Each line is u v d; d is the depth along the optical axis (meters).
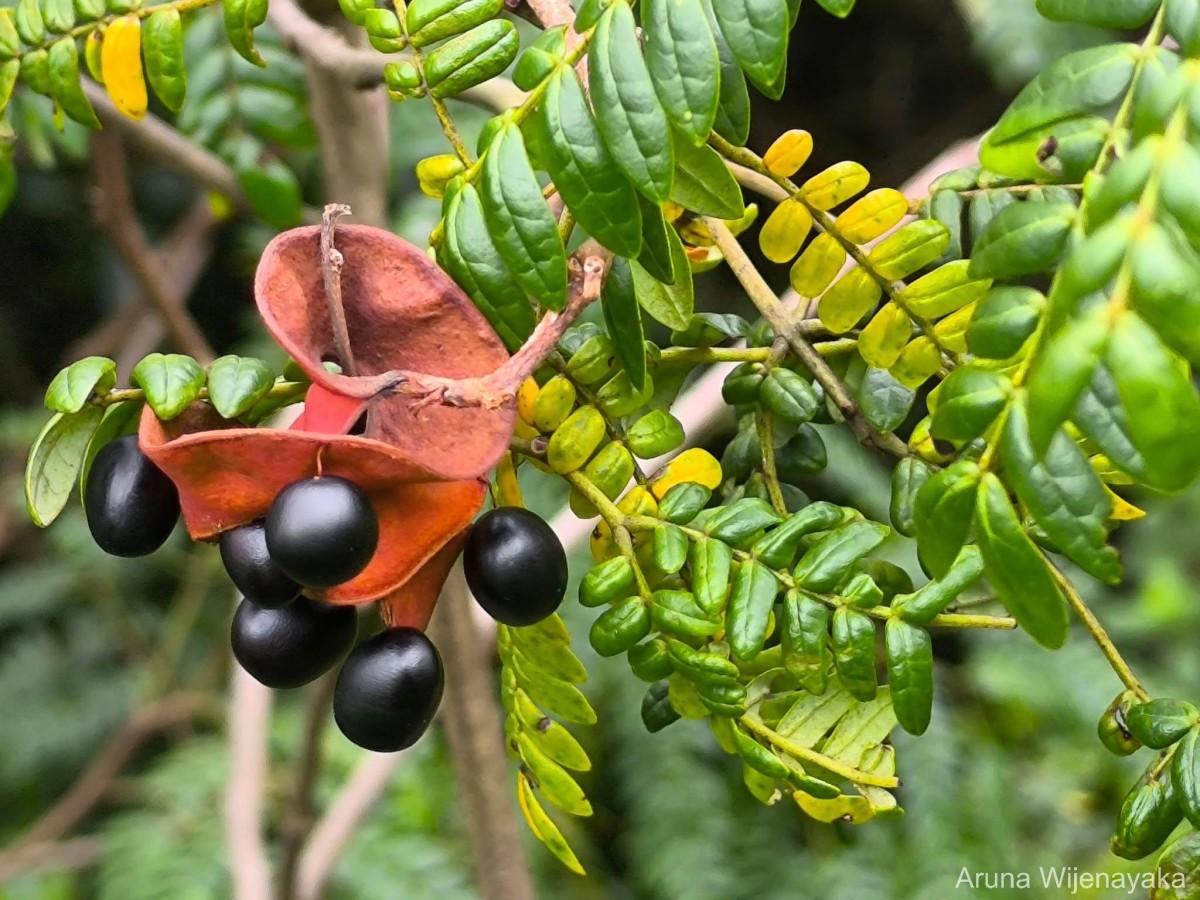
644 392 0.17
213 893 0.38
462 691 0.26
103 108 0.27
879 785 0.16
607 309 0.15
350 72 0.23
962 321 0.16
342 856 0.39
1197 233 0.12
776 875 0.40
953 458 0.17
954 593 0.16
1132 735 0.16
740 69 0.15
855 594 0.16
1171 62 0.13
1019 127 0.13
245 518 0.15
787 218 0.17
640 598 0.16
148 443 0.15
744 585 0.16
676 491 0.16
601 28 0.14
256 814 0.31
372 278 0.16
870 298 0.17
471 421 0.15
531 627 0.17
